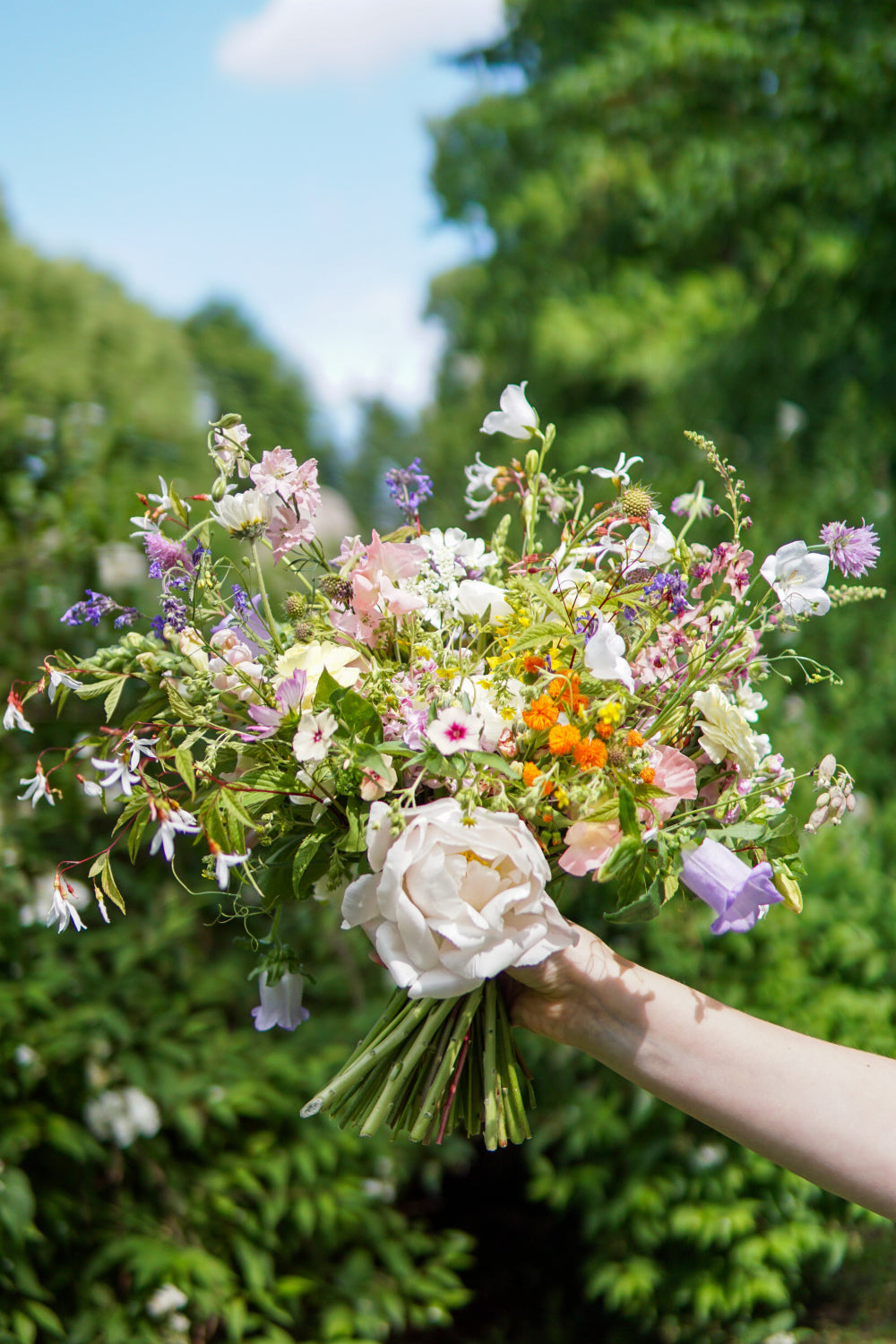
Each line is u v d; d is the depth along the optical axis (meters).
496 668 1.14
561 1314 2.92
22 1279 1.96
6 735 2.24
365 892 1.05
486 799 1.08
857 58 4.24
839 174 4.39
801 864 1.13
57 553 2.23
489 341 6.92
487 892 1.03
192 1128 2.16
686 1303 2.69
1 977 2.14
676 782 1.10
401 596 1.14
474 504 1.36
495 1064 1.16
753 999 2.49
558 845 1.13
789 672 3.45
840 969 2.60
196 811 1.08
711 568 1.23
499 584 1.27
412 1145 2.69
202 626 1.20
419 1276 2.52
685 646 1.19
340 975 2.64
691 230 4.88
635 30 4.64
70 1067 2.17
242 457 1.20
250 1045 2.42
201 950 2.54
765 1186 2.57
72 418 2.39
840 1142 0.99
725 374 4.91
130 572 2.32
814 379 4.79
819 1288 2.87
